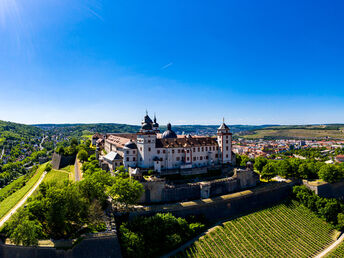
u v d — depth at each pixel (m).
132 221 74.38
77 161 155.12
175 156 121.12
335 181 120.62
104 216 72.94
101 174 88.94
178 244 74.31
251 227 89.31
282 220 97.94
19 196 108.56
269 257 76.38
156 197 89.94
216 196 99.38
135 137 164.75
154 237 71.25
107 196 79.88
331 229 98.56
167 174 114.75
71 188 67.62
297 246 84.69
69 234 64.88
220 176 121.06
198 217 87.56
